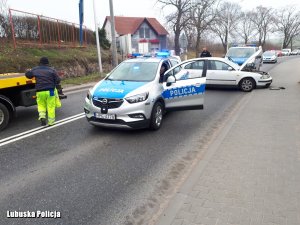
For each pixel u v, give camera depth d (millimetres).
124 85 6758
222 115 8531
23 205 3859
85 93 13062
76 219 3559
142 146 5953
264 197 3764
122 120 6324
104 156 5445
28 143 6176
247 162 4855
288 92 11969
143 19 51906
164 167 4961
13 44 17859
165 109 7371
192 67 13219
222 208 3545
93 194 4113
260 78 12781
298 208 3516
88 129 7121
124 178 4578
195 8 37875
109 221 3518
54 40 21406
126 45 23281
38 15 19891
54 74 7469
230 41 69938
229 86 13156
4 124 7129
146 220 3527
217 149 5473
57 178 4582
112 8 19000
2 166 5039
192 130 7035
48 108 7414
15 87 7688
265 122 7289
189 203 3676
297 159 4945
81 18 21812
